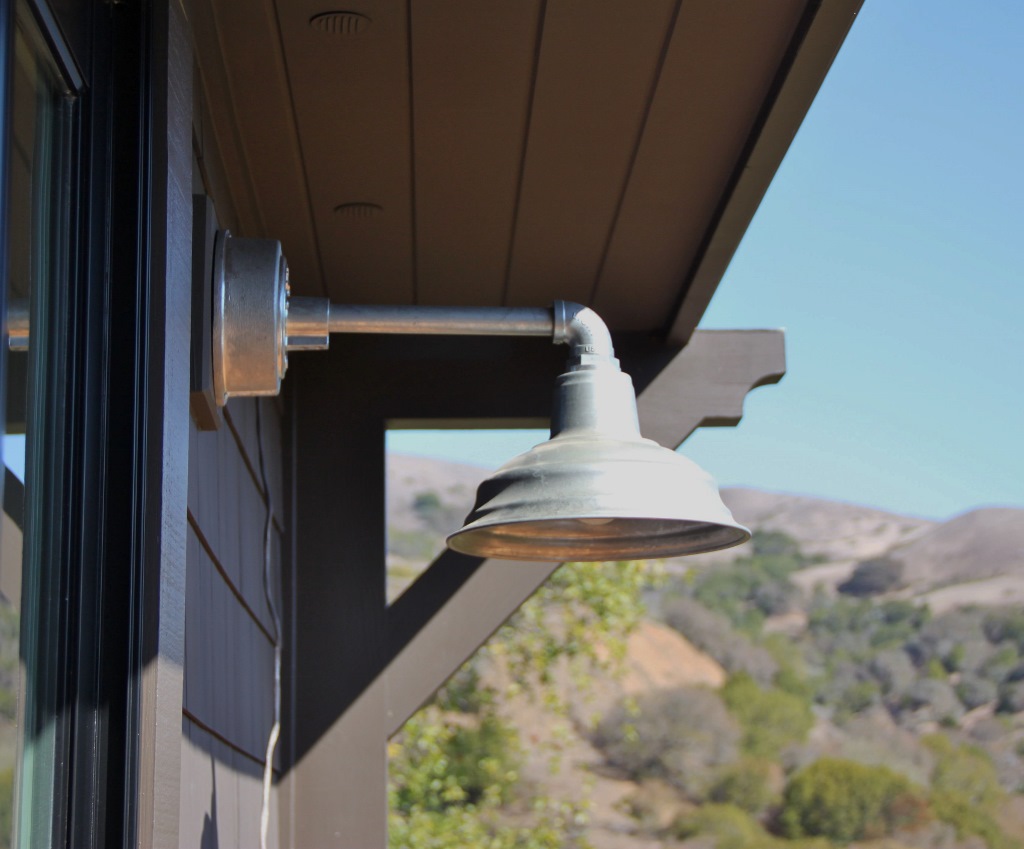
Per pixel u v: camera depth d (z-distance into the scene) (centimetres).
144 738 99
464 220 213
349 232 216
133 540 102
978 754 1783
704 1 156
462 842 947
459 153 191
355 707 258
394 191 202
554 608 1023
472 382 268
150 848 98
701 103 178
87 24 106
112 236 107
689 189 203
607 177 199
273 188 200
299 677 259
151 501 103
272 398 247
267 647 245
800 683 1891
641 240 221
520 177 199
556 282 239
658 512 114
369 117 180
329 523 263
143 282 107
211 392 135
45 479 98
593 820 1620
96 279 105
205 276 134
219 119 178
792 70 166
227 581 184
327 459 265
